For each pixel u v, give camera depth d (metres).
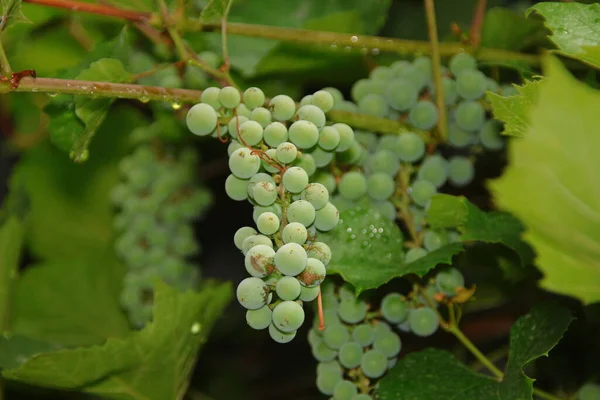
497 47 0.79
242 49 0.86
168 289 0.74
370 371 0.68
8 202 0.98
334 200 0.70
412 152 0.71
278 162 0.62
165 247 0.88
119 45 0.74
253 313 0.60
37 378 0.72
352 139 0.66
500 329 0.87
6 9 0.66
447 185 0.82
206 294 0.76
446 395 0.68
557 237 0.55
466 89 0.72
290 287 0.58
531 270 0.74
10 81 0.64
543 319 0.68
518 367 0.67
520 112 0.65
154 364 0.75
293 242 0.59
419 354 0.71
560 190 0.54
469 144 0.74
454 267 0.73
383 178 0.70
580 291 0.57
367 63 0.83
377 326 0.69
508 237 0.68
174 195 0.89
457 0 0.89
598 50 0.62
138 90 0.67
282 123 0.65
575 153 0.53
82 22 0.88
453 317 0.70
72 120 0.73
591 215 0.54
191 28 0.74
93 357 0.71
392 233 0.69
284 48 0.82
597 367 0.79
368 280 0.66
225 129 0.65
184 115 0.82
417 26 0.90
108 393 0.77
